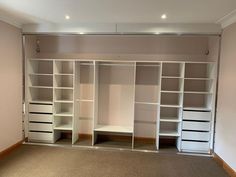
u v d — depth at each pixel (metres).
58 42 4.90
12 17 3.79
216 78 4.05
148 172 3.39
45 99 4.97
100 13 3.49
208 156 4.12
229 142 3.47
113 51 4.80
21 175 3.16
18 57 4.24
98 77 4.81
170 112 4.73
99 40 4.80
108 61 4.39
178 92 4.25
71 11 3.41
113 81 4.86
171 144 4.75
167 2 2.91
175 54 4.66
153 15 3.53
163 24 4.02
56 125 4.68
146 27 4.07
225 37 3.75
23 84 4.41
